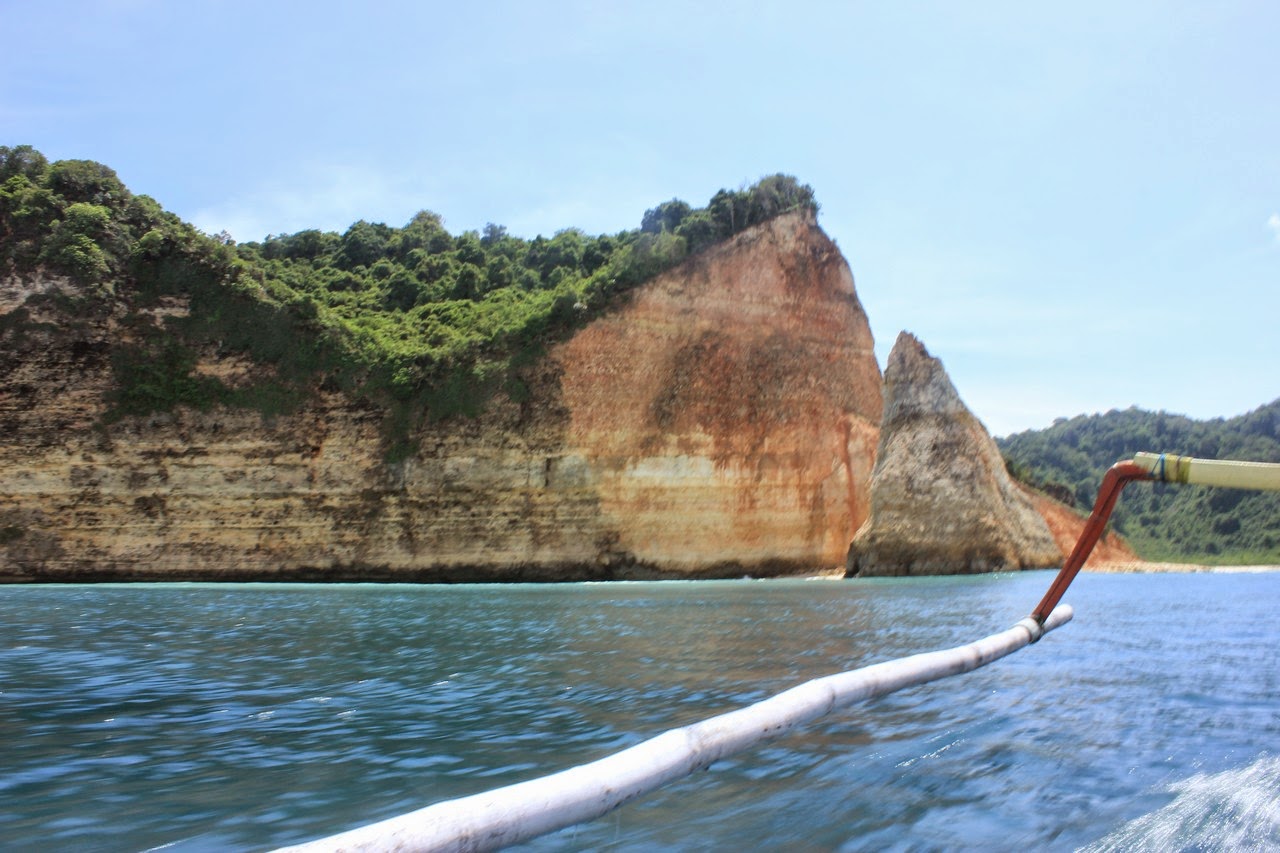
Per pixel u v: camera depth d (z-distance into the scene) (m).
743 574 51.44
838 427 57.19
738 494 52.41
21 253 49.59
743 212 59.41
